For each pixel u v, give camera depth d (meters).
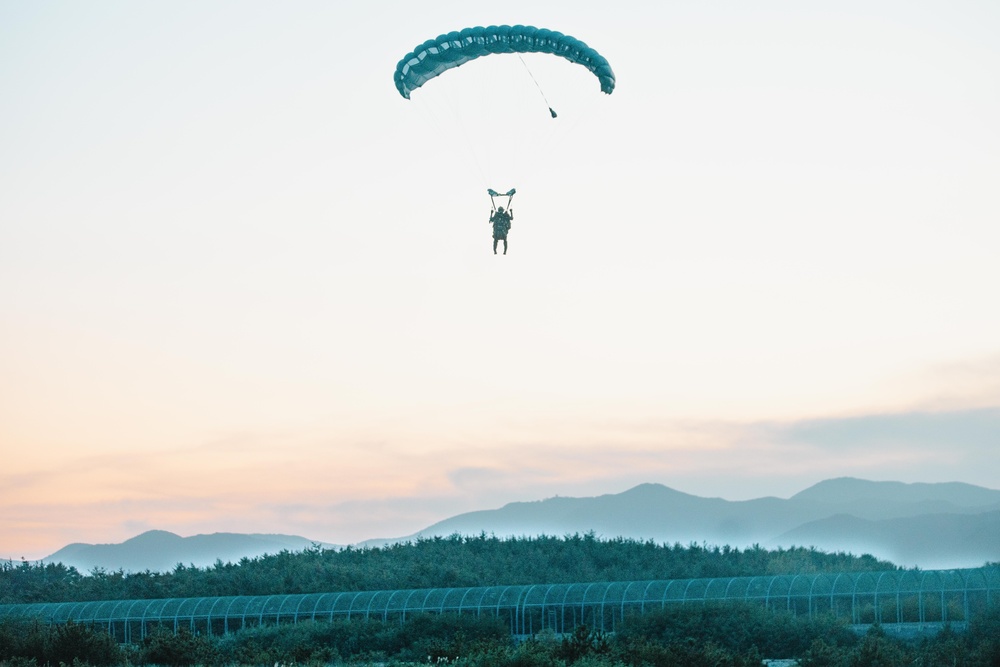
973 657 53.97
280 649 69.81
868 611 78.75
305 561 121.75
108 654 64.00
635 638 63.91
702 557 119.81
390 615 81.81
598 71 66.44
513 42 66.75
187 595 107.31
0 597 120.06
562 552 120.44
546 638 66.75
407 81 70.69
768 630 64.25
